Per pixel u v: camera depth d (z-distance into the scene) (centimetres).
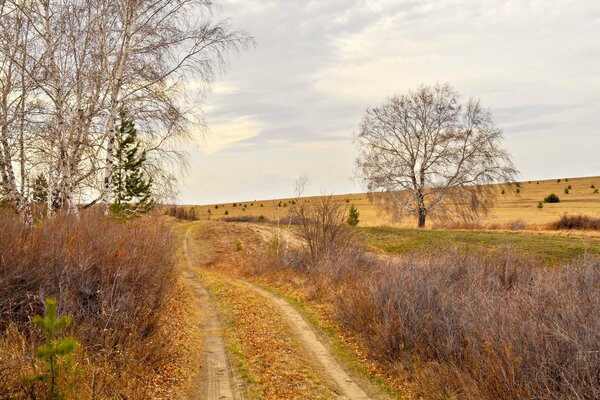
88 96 1184
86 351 658
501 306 930
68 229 877
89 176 1232
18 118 1096
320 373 898
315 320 1328
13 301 702
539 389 679
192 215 6744
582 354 677
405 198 4181
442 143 4006
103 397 563
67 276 750
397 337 990
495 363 748
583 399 626
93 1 1162
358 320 1144
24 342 589
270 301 1572
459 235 3362
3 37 1052
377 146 4125
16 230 796
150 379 705
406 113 4084
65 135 1120
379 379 900
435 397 791
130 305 813
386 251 3059
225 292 1673
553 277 1223
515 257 1669
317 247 2197
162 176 1305
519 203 8188
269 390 773
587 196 8806
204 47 1259
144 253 1045
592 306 859
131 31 1198
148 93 1234
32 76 1063
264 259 2534
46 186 1197
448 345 876
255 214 8888
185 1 1241
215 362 892
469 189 3931
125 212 1341
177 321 1091
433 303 1070
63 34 1145
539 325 780
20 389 501
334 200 2323
